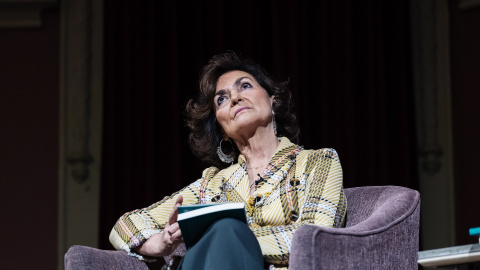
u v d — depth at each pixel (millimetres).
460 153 8766
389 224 3416
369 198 4012
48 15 9188
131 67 8492
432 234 8734
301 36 8602
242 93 4242
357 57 8727
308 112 8445
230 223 3250
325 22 8664
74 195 8812
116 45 8539
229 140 4566
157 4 8641
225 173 4301
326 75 8555
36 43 9125
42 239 8742
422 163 8898
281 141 4180
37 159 8898
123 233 3934
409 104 8672
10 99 9000
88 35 9094
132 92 8453
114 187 8250
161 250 3760
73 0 9148
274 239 3510
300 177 3928
